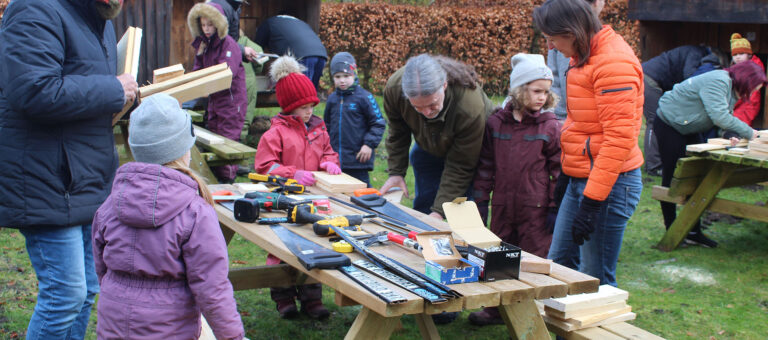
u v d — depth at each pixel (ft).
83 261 8.84
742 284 14.78
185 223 6.64
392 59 42.04
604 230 10.14
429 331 9.21
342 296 7.36
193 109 24.44
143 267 6.63
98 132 8.78
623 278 15.14
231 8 21.01
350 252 8.14
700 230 17.62
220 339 6.79
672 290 14.40
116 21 21.85
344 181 11.53
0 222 8.25
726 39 27.63
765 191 22.89
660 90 24.14
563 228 10.63
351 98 18.26
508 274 7.47
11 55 7.88
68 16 8.38
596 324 9.05
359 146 18.45
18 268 14.01
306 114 12.48
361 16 41.19
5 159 8.16
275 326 12.09
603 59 9.27
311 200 10.18
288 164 12.37
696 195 16.67
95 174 8.74
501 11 42.96
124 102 8.72
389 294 6.61
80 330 9.42
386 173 23.61
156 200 6.53
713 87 16.62
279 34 25.36
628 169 9.91
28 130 8.18
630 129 9.18
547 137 11.50
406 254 8.07
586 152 9.93
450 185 12.00
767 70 26.71
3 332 11.14
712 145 16.40
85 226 9.18
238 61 20.79
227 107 21.03
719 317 12.97
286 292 12.44
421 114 11.77
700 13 24.68
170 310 6.71
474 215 8.31
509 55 43.52
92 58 8.70
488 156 11.92
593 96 9.63
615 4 43.47
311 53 24.84
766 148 15.07
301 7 28.76
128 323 6.66
